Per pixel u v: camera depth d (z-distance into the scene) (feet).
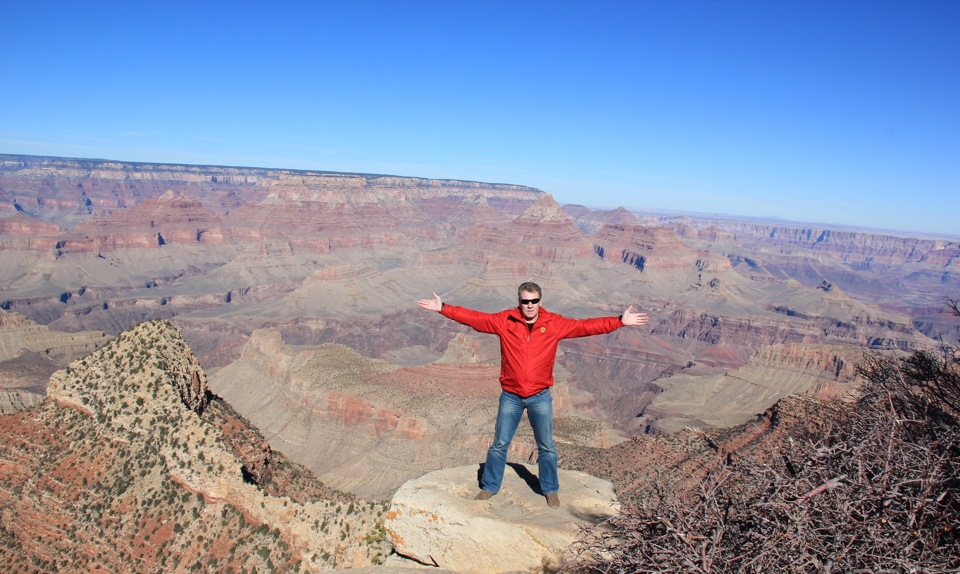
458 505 40.11
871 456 31.19
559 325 37.55
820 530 27.30
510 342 37.93
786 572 26.25
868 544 26.66
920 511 28.30
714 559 27.45
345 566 91.91
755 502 28.22
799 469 30.35
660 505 29.78
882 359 55.52
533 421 38.91
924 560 26.53
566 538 36.50
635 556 29.71
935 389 47.14
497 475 40.57
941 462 28.86
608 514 39.22
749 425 157.07
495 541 37.65
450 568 39.24
